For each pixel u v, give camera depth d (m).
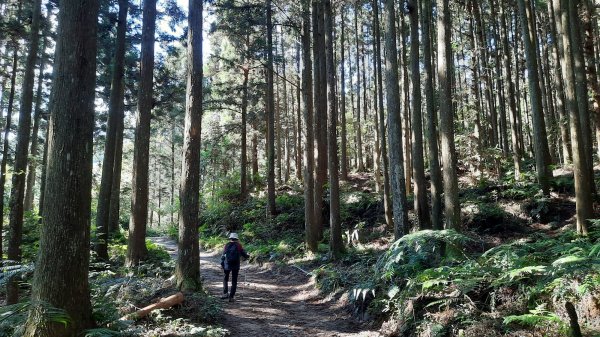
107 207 13.07
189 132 8.71
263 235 19.16
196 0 8.90
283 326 7.36
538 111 13.59
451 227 8.09
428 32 11.80
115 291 7.48
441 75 8.58
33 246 12.73
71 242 4.86
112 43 17.95
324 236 15.73
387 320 6.69
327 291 9.48
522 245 6.78
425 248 7.59
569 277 4.74
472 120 19.03
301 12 15.63
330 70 13.50
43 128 25.27
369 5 24.38
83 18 5.09
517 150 16.03
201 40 8.95
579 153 8.96
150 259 11.29
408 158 18.61
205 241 21.94
